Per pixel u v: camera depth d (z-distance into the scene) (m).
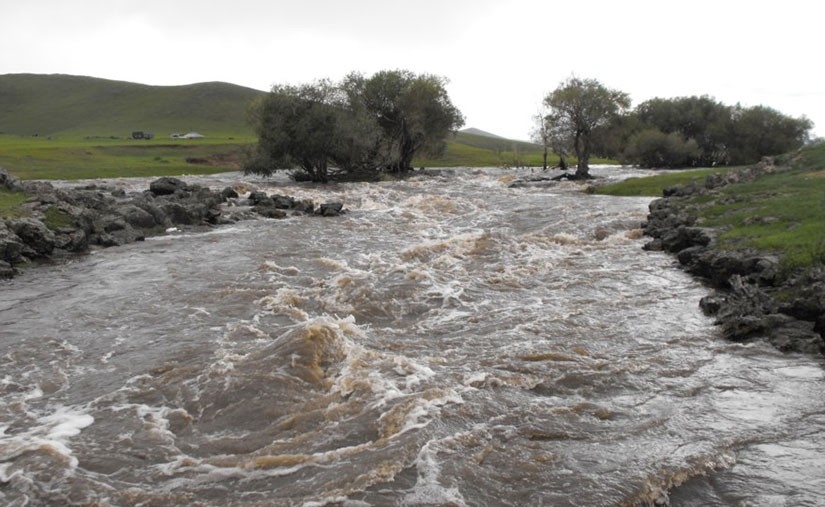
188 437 10.31
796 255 18.44
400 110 76.25
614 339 15.12
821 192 27.48
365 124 66.06
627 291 20.03
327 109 63.28
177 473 9.13
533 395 11.77
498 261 24.86
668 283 21.05
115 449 9.89
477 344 14.80
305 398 11.58
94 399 11.84
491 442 9.82
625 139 91.31
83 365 13.73
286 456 9.45
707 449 9.55
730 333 15.06
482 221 36.69
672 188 37.91
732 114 92.88
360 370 12.79
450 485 8.57
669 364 13.36
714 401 11.44
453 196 50.12
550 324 16.39
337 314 17.56
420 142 80.19
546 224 34.03
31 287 21.52
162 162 81.75
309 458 9.40
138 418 11.02
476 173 78.44
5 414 11.25
